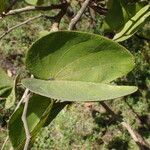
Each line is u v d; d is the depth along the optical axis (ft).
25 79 0.52
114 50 0.53
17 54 2.72
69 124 2.50
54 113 0.64
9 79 0.68
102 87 0.54
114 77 0.55
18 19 2.81
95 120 2.51
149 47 2.71
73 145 2.47
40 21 2.78
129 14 0.76
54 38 0.51
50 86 0.52
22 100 0.58
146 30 2.44
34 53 0.52
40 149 2.45
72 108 2.53
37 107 0.57
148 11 0.75
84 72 0.54
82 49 0.53
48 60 0.53
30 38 2.77
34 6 0.92
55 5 0.96
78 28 2.49
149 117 2.53
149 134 2.46
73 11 1.39
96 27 1.97
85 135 2.48
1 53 2.72
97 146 2.46
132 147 2.42
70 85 0.53
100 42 0.52
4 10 0.83
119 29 0.77
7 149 2.32
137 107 2.55
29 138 0.53
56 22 0.93
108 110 1.02
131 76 2.62
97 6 1.01
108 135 2.48
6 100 0.64
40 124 0.57
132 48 2.72
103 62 0.54
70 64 0.54
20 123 0.56
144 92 2.59
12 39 2.76
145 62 2.70
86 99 0.50
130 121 2.50
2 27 2.80
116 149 2.43
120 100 2.56
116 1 0.76
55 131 2.50
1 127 2.40
